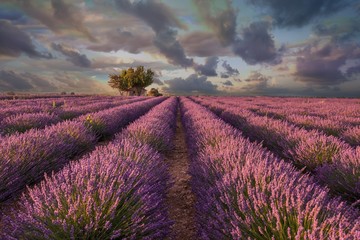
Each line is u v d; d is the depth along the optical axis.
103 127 7.73
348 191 3.32
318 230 1.71
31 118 7.17
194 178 3.52
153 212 2.31
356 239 1.55
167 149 5.97
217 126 6.34
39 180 3.94
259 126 7.33
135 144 4.50
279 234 1.77
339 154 4.11
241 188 2.33
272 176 2.67
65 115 9.87
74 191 2.21
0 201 3.06
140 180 2.51
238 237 1.79
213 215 2.23
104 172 2.43
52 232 1.79
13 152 3.70
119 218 2.03
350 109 13.10
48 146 4.29
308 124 8.08
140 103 17.84
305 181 2.61
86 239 1.84
